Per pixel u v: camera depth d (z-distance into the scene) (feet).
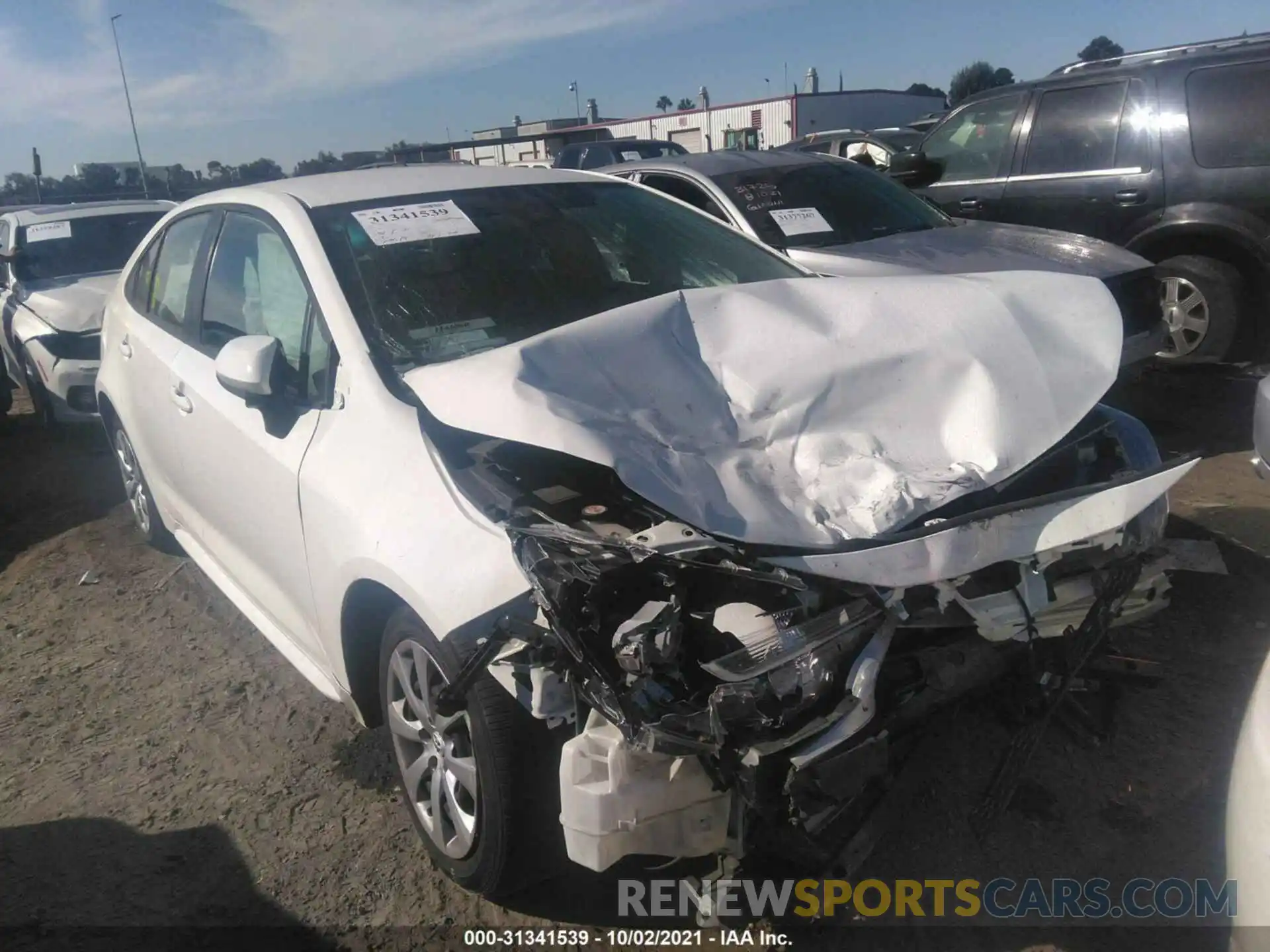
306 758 11.10
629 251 12.00
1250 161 20.04
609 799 6.78
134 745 11.59
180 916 8.94
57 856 9.78
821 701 6.88
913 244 18.76
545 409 7.79
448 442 8.90
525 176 13.01
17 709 12.55
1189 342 21.42
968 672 7.88
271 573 11.10
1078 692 10.21
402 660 8.97
